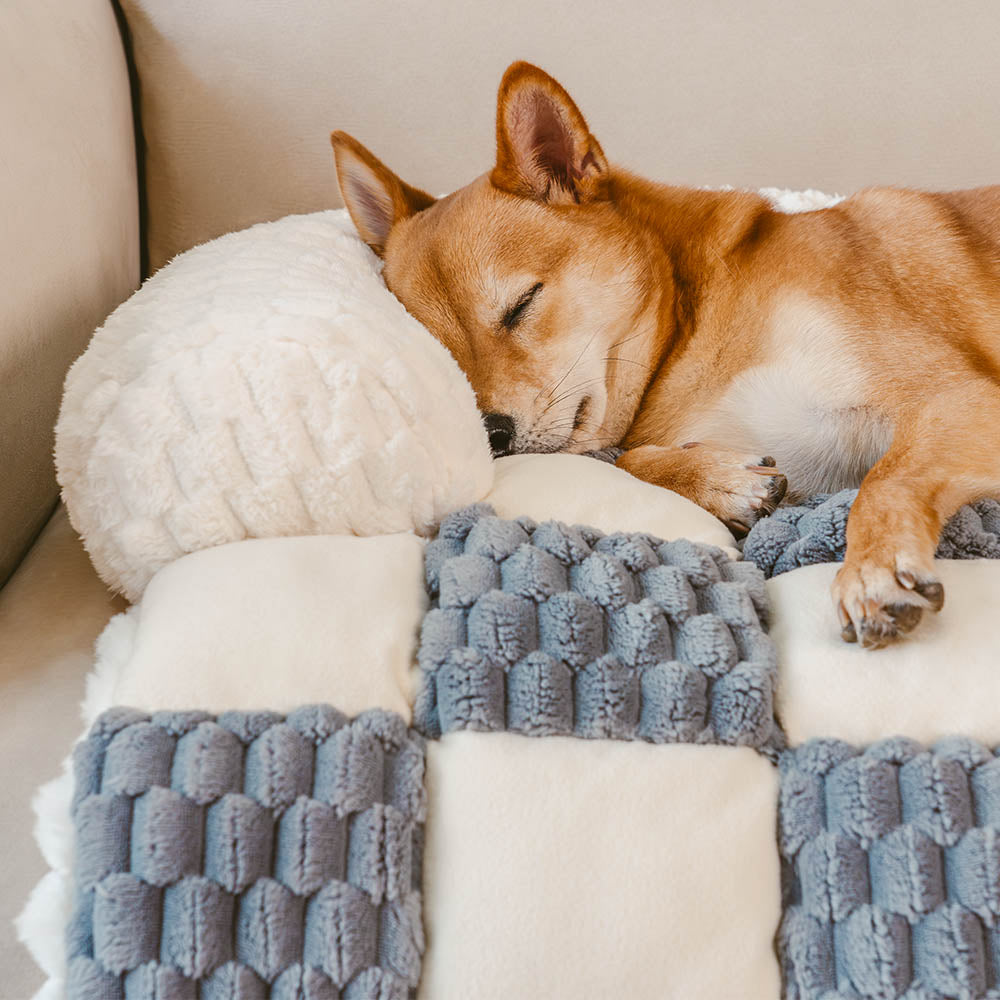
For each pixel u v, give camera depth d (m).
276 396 0.88
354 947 0.66
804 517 1.03
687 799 0.73
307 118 1.69
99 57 1.50
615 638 0.80
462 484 0.97
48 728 0.85
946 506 1.07
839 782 0.73
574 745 0.75
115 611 1.00
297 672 0.76
